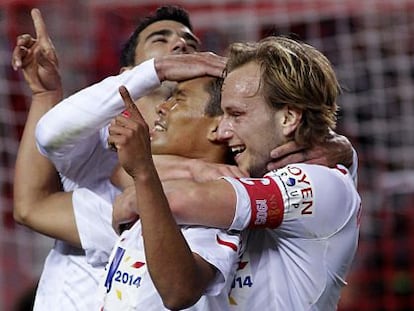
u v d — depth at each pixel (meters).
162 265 7.68
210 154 8.88
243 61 8.66
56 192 10.02
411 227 18.70
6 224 18.44
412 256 18.53
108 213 9.59
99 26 19.00
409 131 19.00
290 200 8.29
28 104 17.89
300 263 8.58
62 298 9.69
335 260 8.69
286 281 8.61
